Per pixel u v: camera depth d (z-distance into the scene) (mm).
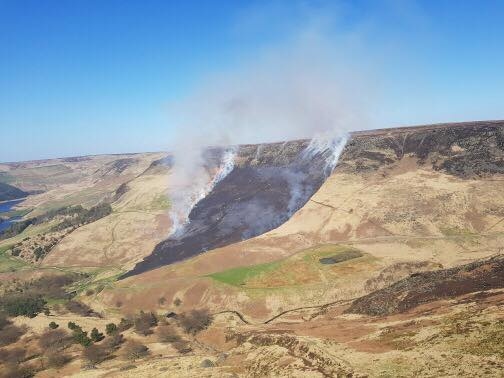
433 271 107188
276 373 64125
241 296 130500
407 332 67188
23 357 117562
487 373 47281
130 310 141625
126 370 88125
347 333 76750
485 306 68188
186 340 114438
